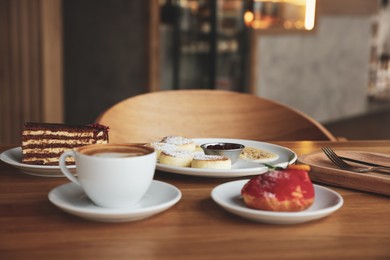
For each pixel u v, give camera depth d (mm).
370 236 763
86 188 819
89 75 5020
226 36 5652
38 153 1104
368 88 8258
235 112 1775
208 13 5527
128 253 687
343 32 7320
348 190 1021
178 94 1753
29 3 3805
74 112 5086
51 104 3953
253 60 5875
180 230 772
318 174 1058
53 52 3928
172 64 5398
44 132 1105
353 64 7574
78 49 5004
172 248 705
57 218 815
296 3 6453
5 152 1176
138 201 856
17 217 818
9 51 3838
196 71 5586
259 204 813
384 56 8656
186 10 5395
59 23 3949
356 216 854
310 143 1461
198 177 1097
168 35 5340
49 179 1050
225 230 775
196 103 1761
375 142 1496
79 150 825
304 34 6645
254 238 746
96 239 732
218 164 1072
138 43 4848
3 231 758
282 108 1756
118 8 4875
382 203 935
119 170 793
